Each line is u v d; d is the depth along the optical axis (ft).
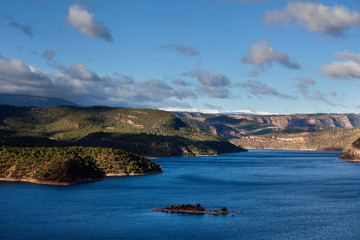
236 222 450.30
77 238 387.14
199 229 421.18
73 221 445.78
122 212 488.85
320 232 414.62
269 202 567.59
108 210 499.10
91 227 423.23
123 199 572.92
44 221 444.14
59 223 436.76
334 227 432.66
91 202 546.67
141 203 545.85
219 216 476.54
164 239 388.78
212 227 428.97
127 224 435.53
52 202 540.93
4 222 437.99
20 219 450.71
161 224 437.58
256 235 403.75
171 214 482.69
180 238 392.47
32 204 526.57
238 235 403.75
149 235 399.24
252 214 488.85
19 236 390.83
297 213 497.46
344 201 579.48
